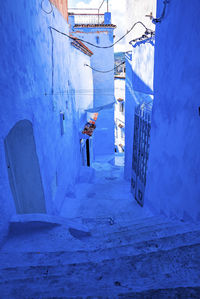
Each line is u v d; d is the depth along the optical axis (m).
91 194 9.12
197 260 2.07
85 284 1.75
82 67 11.95
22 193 4.98
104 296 1.38
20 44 4.00
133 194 8.05
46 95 5.70
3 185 3.09
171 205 4.22
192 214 3.41
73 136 9.94
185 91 3.57
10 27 3.58
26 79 4.26
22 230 3.24
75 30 16.56
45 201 5.14
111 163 17.44
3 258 2.55
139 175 7.19
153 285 1.62
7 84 3.39
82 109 12.34
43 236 3.25
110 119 18.80
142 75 7.25
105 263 2.13
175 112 3.97
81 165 12.66
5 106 3.30
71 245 3.02
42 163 5.11
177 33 3.78
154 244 2.55
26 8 4.38
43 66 5.49
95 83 17.83
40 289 1.66
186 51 3.49
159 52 4.68
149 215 5.40
